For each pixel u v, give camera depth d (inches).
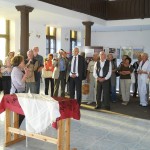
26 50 319.0
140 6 426.6
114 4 449.4
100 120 241.0
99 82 285.1
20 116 182.9
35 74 259.1
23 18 312.7
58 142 152.3
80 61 280.2
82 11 389.4
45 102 149.8
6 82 267.3
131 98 365.7
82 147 170.4
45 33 531.2
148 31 567.2
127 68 322.3
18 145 171.9
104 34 616.7
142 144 179.5
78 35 640.4
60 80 324.2
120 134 200.5
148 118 253.3
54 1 338.0
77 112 158.1
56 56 354.0
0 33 472.1
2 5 312.8
